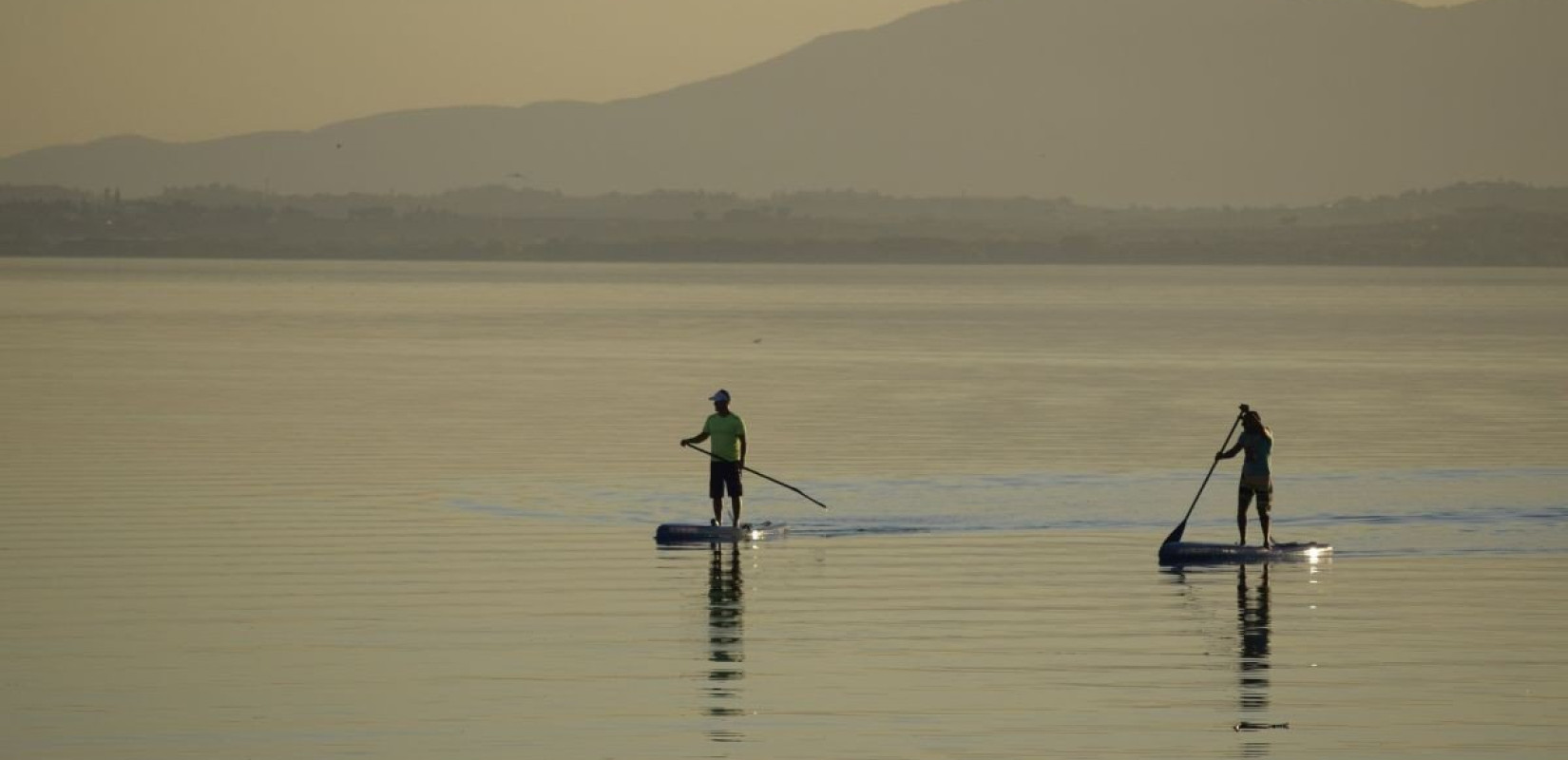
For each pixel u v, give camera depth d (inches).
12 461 5108.3
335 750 2233.0
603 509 4185.5
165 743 2262.6
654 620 2945.4
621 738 2285.9
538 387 7869.1
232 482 4653.1
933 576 3351.4
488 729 2322.8
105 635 2827.3
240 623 2908.5
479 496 4389.8
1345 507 4232.3
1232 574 3378.4
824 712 2396.7
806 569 3422.7
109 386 7849.4
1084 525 3978.8
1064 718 2374.5
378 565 3437.5
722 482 3826.3
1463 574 3378.4
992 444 5570.9
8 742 2261.3
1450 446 5526.6
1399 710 2415.1
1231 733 2308.1
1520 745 2265.0
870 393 7519.7
